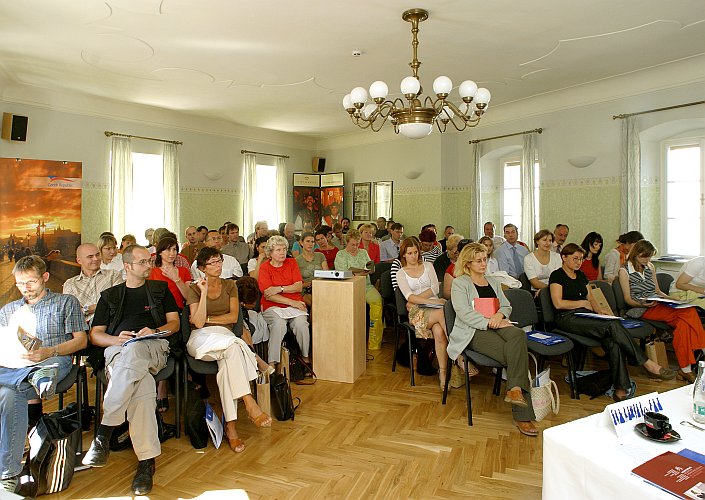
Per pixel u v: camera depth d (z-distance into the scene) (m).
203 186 8.67
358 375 4.32
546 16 4.20
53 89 6.56
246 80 6.13
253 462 2.86
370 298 5.24
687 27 4.48
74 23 4.32
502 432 3.22
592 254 5.61
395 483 2.61
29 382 2.68
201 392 3.48
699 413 1.84
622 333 3.69
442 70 5.72
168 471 2.77
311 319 4.63
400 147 9.36
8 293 6.30
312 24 4.32
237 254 7.12
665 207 6.20
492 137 7.88
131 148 7.59
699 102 5.42
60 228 6.77
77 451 2.78
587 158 6.54
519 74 5.91
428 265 4.52
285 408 3.45
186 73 5.83
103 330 3.10
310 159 10.77
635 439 1.69
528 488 2.55
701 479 1.38
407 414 3.53
